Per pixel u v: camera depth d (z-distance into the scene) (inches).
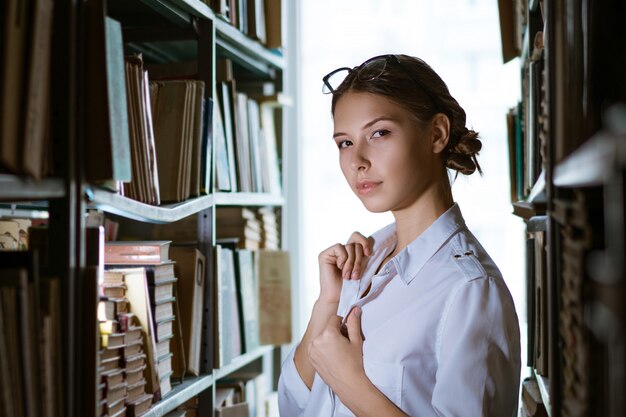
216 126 89.5
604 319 28.5
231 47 97.7
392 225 68.3
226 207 105.6
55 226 48.8
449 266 58.7
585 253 37.2
